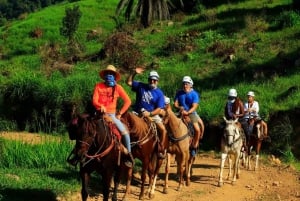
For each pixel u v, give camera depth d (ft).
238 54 103.50
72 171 47.65
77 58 115.24
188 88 46.55
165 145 42.45
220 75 95.91
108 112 34.65
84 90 87.10
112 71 34.58
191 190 45.96
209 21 125.18
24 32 141.59
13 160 49.49
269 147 69.62
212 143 74.02
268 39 107.86
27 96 90.43
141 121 39.22
